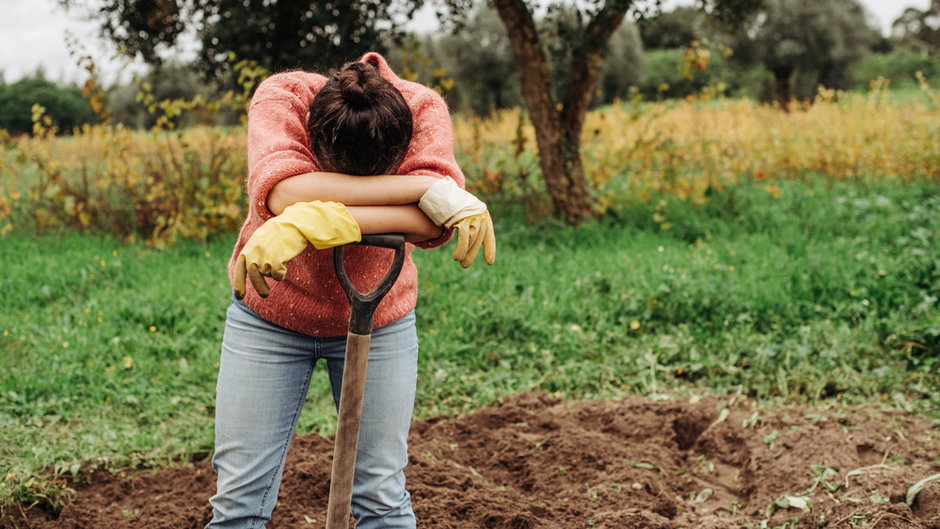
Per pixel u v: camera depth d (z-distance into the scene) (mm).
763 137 12258
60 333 5012
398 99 1889
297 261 2002
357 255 2014
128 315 5449
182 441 3854
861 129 11992
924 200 9039
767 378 4516
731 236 8008
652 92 36812
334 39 10102
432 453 3670
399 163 1981
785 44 29766
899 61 48812
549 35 8469
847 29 31016
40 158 9172
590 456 3584
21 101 23688
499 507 3129
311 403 4340
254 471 2086
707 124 13680
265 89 2047
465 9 9680
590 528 3031
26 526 3076
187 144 8172
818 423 3822
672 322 5398
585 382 4602
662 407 4148
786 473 3330
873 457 3473
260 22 9820
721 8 9531
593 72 8477
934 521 2797
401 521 2188
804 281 5887
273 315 2039
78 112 23984
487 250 1946
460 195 1907
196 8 10023
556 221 8195
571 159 8555
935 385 4391
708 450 3848
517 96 29609
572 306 5598
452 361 4895
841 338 4898
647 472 3449
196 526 3059
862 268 6102
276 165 1861
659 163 10008
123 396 4227
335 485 1966
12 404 4047
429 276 6242
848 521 2859
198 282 6191
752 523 3051
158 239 7695
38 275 6410
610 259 6836
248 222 2055
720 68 36094
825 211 8633
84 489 3393
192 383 4520
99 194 8680
